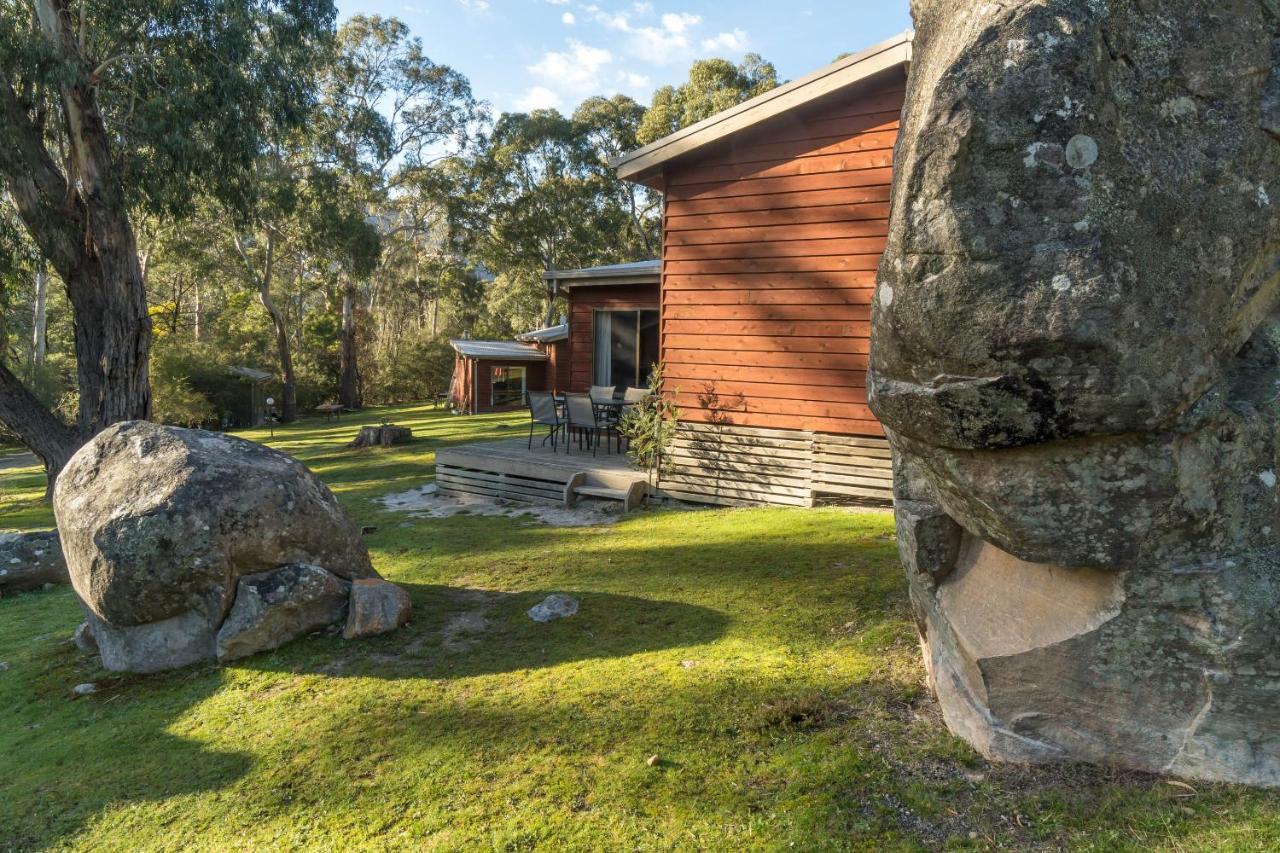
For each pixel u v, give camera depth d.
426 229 37.06
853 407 7.62
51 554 7.68
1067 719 2.63
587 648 4.43
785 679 3.70
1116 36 2.08
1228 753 2.39
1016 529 2.36
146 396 15.05
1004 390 2.11
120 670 4.79
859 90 7.32
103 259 14.16
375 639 4.81
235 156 15.00
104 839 2.99
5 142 12.85
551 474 9.55
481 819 2.84
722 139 7.95
